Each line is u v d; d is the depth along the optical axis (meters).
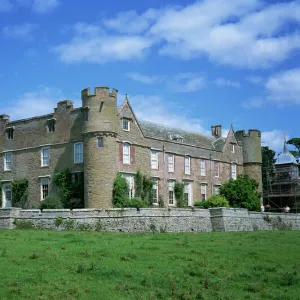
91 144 46.09
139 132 52.66
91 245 26.12
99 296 16.78
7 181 54.94
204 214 47.19
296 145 96.94
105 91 46.69
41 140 52.94
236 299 17.45
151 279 18.98
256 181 66.31
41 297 16.23
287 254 25.80
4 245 25.56
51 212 40.22
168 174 56.06
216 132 69.94
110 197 45.62
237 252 25.66
